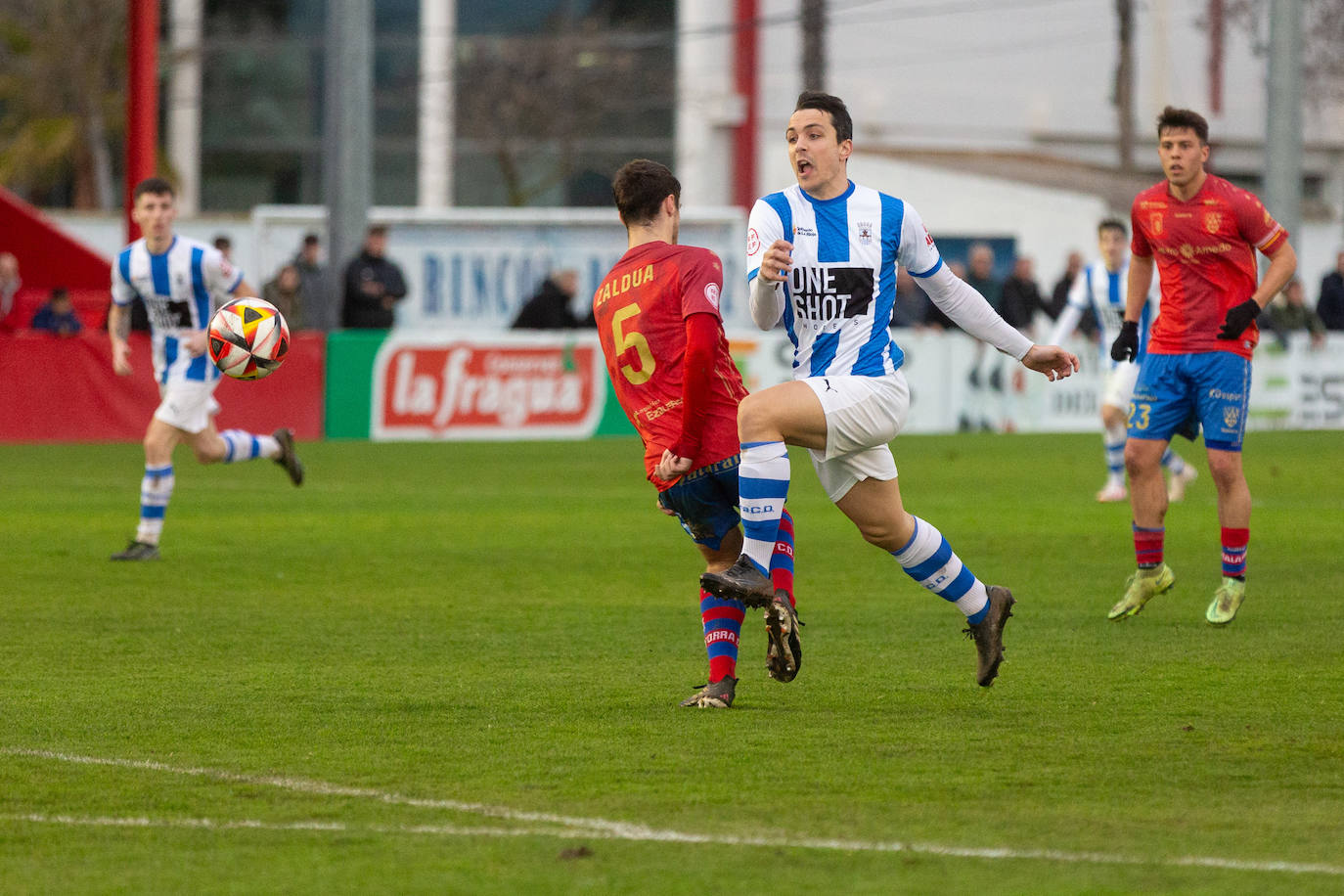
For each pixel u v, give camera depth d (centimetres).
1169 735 1873
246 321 2831
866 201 1969
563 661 2391
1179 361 2747
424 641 2577
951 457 6494
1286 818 1524
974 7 18112
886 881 1338
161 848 1442
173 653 2458
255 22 16938
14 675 2281
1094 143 18638
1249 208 2711
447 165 16712
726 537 2016
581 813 1545
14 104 16050
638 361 1969
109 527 4206
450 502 4881
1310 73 18112
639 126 16788
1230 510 2727
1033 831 1478
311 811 1559
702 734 1884
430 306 9906
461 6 16950
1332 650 2477
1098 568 3438
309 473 5847
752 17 16738
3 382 6975
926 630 2667
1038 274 14450
